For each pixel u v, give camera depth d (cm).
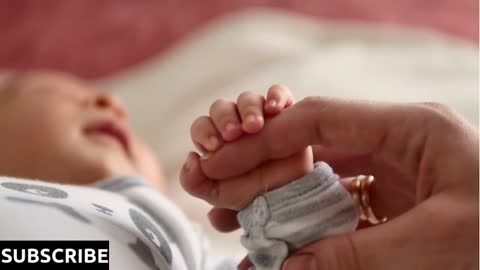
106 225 40
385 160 40
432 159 37
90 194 43
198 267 44
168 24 101
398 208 42
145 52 100
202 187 39
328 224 39
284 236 39
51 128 57
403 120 37
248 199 39
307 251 38
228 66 88
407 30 94
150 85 89
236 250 58
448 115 37
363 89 79
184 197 67
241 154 39
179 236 45
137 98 88
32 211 39
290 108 39
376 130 37
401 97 78
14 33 101
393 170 42
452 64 86
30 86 61
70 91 61
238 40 91
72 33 101
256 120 38
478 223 35
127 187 47
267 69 85
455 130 37
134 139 61
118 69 99
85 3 104
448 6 102
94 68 99
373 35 94
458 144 36
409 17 101
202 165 39
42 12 103
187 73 89
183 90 87
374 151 38
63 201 40
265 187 39
